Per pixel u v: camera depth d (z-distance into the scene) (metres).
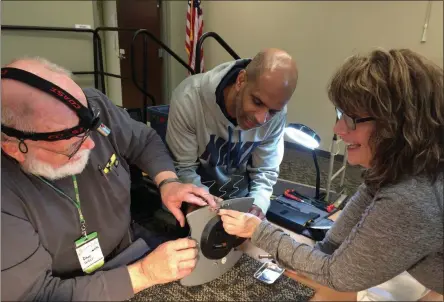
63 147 0.69
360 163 0.80
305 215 1.31
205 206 0.90
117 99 1.97
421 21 2.91
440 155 0.71
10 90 0.63
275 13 3.64
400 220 0.69
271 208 1.36
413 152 0.70
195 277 0.86
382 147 0.73
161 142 1.20
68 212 0.82
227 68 1.25
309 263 0.83
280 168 1.66
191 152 1.33
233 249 0.95
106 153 0.94
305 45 3.54
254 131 1.30
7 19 2.25
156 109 1.54
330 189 1.51
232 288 0.88
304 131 1.40
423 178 0.71
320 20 3.40
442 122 0.69
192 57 2.65
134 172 1.20
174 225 1.10
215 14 4.00
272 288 0.89
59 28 2.31
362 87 0.69
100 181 0.89
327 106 3.47
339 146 1.50
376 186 0.79
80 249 0.84
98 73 2.16
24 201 0.73
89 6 2.31
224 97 1.23
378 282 0.74
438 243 0.71
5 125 0.65
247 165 1.46
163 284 0.89
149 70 2.93
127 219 0.98
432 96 0.68
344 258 0.76
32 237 0.70
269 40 3.75
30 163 0.71
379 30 3.13
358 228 0.76
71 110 0.66
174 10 3.34
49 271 0.74
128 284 0.75
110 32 2.16
